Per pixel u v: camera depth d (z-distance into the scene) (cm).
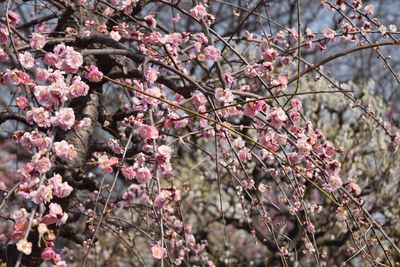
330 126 592
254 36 365
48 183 196
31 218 180
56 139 297
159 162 218
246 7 405
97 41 273
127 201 359
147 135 223
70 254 489
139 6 322
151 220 391
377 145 592
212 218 602
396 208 583
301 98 589
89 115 308
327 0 333
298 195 269
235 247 670
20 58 221
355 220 262
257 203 293
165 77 278
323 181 270
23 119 293
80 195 393
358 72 913
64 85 211
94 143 312
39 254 270
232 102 253
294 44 405
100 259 605
